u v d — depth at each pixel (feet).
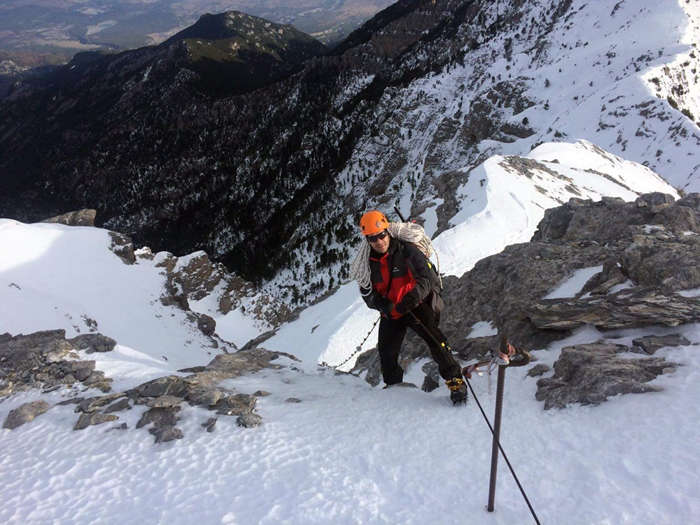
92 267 155.43
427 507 13.25
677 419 14.23
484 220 139.23
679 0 540.52
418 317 19.07
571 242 34.06
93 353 27.61
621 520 11.27
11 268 140.15
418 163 622.54
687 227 28.45
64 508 14.66
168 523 13.48
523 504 12.78
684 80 404.16
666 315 19.95
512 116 484.33
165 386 21.62
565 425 15.83
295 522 12.98
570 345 21.97
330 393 22.53
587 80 462.60
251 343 133.39
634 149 338.34
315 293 517.55
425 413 19.06
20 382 24.47
